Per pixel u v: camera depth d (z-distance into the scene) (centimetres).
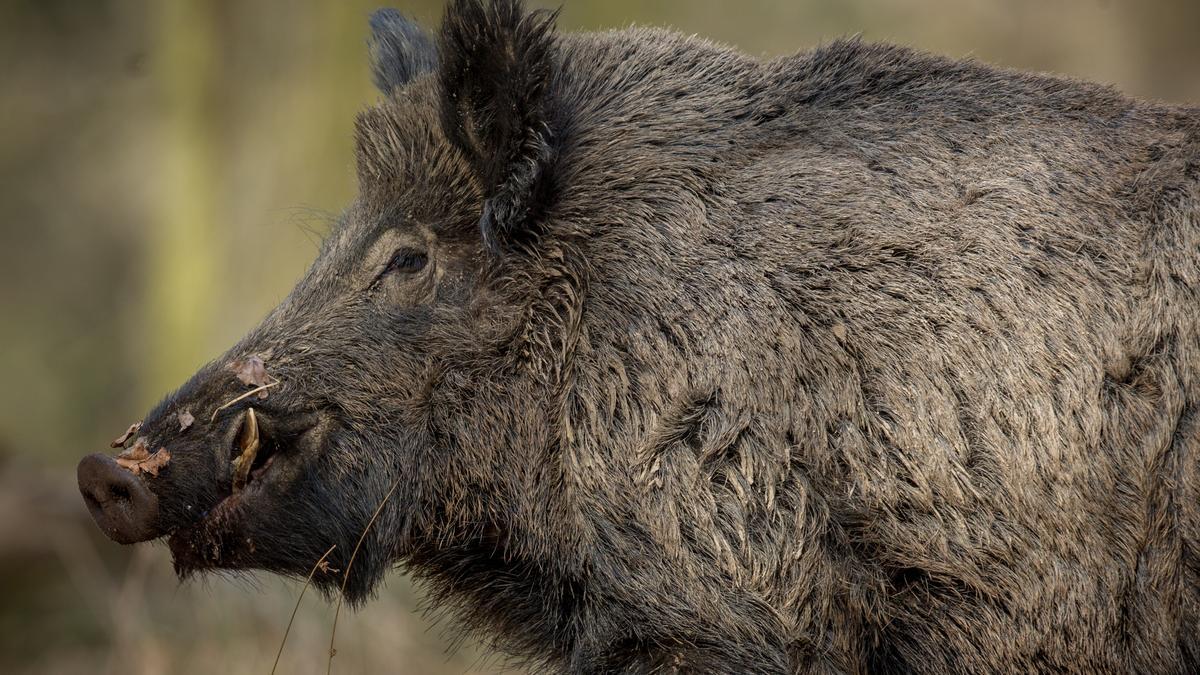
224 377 1525
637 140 1570
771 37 4934
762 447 1427
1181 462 1408
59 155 5138
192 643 2603
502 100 1544
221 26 4231
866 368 1441
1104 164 1496
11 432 4816
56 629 3253
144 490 1460
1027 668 1429
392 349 1562
